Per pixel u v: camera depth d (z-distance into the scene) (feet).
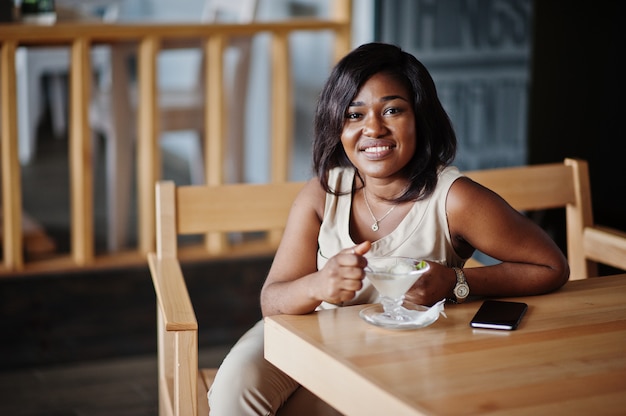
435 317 5.41
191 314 6.25
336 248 6.40
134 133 13.61
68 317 12.51
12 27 12.07
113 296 12.70
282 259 6.51
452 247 6.30
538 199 8.04
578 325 5.34
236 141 14.56
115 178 13.48
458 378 4.56
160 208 7.43
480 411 4.18
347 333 5.20
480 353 4.90
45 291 12.38
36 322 12.37
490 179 7.95
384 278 5.29
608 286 6.19
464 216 6.15
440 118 6.21
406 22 12.77
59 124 23.27
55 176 19.65
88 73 12.51
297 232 6.51
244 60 14.16
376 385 4.46
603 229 7.92
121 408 10.72
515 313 5.46
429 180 6.20
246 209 7.63
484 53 13.14
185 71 23.07
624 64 13.89
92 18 15.05
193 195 7.53
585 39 13.57
